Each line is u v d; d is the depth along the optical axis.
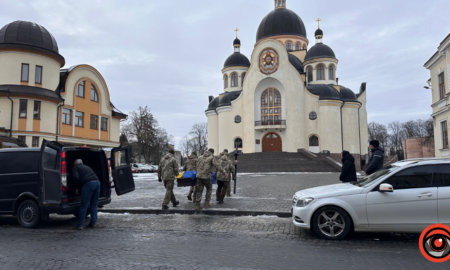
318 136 42.94
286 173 28.42
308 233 6.91
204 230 7.27
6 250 5.66
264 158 37.12
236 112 45.75
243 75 51.56
